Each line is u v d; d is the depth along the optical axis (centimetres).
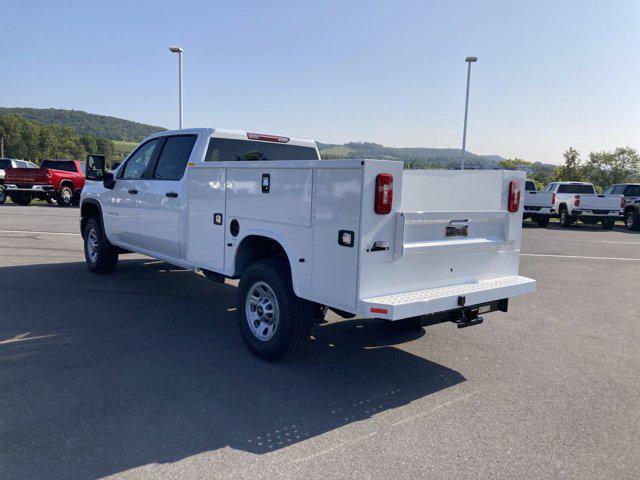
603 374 467
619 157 5750
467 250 443
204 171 539
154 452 313
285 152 680
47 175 2212
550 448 332
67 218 1698
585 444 338
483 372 465
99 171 739
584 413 385
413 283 408
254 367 457
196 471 295
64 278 787
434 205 511
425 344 540
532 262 1130
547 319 653
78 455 307
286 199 430
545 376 459
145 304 656
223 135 605
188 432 338
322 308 469
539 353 521
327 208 391
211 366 455
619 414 385
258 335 477
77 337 522
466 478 295
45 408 366
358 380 437
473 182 487
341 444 330
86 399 382
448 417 373
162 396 391
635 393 425
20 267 864
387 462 310
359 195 366
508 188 473
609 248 1433
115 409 367
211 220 531
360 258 370
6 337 517
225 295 716
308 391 410
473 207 491
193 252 568
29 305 633
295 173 419
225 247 512
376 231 375
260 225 461
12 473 288
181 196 581
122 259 978
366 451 322
